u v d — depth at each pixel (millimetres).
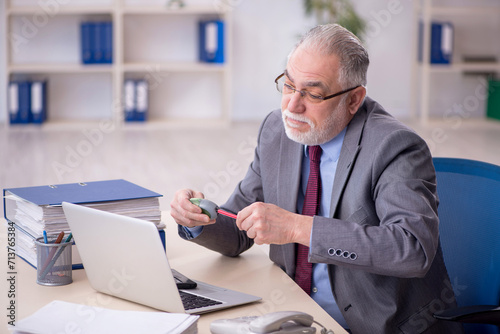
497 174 1620
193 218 1477
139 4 6621
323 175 1582
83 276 1467
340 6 6555
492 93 7016
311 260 1330
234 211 1680
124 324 1138
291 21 6875
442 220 1688
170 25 6738
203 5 6668
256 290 1412
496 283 1562
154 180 4523
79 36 6621
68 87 6715
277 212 1341
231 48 6840
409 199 1377
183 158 5234
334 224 1336
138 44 6734
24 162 4957
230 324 1151
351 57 1469
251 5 6805
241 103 7012
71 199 1463
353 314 1474
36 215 1459
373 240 1313
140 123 6531
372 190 1470
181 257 1618
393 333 1466
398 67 7027
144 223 1200
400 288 1479
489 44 7141
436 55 6762
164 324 1129
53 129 6352
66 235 1454
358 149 1490
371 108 1574
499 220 1589
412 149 1457
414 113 6980
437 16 7078
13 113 6320
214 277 1486
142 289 1276
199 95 6906
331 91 1460
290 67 1482
